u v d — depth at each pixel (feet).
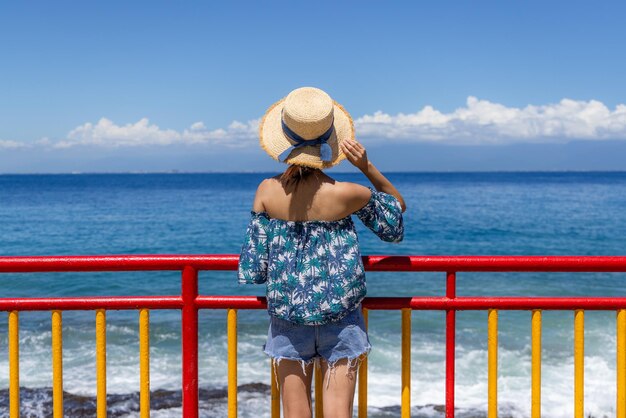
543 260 9.19
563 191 318.24
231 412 9.26
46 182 581.94
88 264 9.09
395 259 9.10
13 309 9.02
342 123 8.54
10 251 91.97
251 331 37.27
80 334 36.47
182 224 133.28
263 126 8.57
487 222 134.92
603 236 107.34
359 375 9.23
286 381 8.56
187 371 9.26
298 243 8.25
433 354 32.50
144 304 9.17
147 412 9.24
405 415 9.33
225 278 57.77
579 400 9.32
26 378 28.84
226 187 405.59
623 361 9.29
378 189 8.80
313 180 8.27
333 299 8.14
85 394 26.86
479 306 9.20
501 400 26.78
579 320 9.25
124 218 148.46
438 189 355.36
